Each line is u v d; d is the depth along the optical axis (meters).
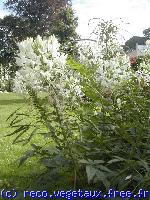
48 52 3.31
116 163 3.75
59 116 3.43
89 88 3.73
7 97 21.55
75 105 3.54
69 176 3.90
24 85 3.42
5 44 36.16
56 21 35.31
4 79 30.84
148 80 4.54
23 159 3.69
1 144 6.73
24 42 3.31
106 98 4.17
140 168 3.58
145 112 3.89
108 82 4.34
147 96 4.22
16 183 4.28
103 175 3.32
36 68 3.29
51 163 3.71
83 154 3.77
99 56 4.84
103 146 3.82
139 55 6.16
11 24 36.31
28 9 35.72
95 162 3.40
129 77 4.59
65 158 3.63
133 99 3.99
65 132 3.48
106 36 5.07
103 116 3.95
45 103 3.41
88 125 3.88
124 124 3.88
